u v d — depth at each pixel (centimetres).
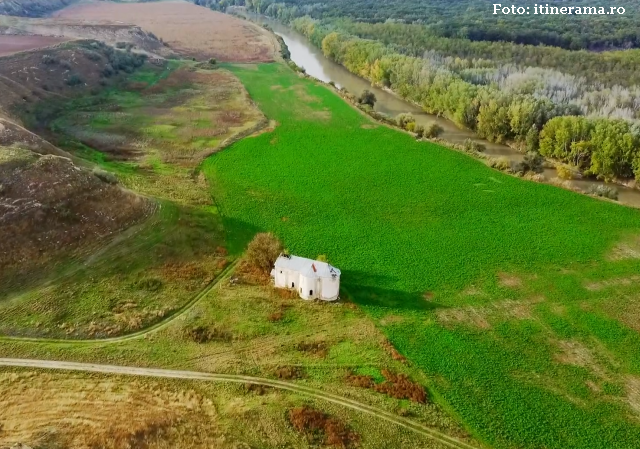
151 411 3334
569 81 9694
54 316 4088
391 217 6009
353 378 3709
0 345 3803
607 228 5822
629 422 3497
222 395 3491
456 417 3478
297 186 6700
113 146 7569
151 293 4466
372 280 4900
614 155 6981
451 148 8044
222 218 5828
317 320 4306
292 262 4644
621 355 4072
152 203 5669
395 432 3291
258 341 4019
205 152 7619
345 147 8006
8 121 6362
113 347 3869
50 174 5262
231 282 4706
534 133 7988
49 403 3359
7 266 4462
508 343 4166
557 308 4581
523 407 3581
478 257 5278
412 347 4084
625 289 4825
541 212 6147
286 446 3133
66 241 4825
